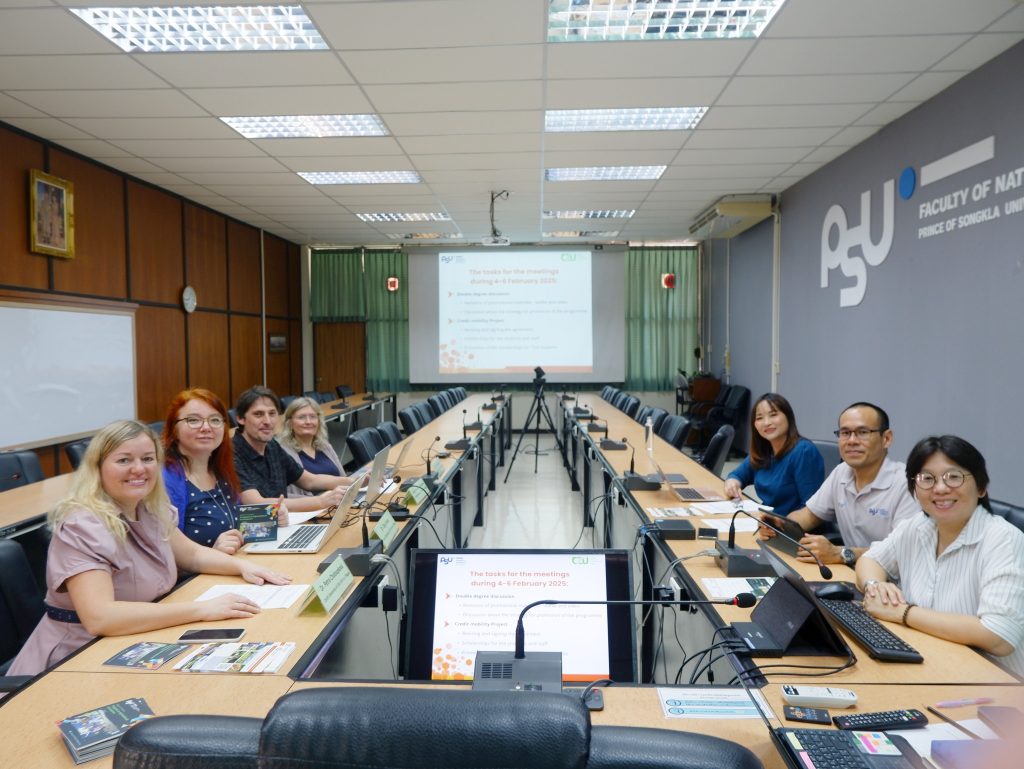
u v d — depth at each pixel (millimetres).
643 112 4082
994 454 3402
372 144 4512
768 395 2896
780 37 3031
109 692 1237
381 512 2580
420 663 1369
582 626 1381
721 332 8305
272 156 4797
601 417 6207
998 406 3371
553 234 8250
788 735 1055
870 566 1746
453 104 3797
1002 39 3082
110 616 1479
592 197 6168
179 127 4160
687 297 9180
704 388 8055
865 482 2314
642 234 8203
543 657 1264
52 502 2967
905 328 4184
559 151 4695
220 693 1230
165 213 5828
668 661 2037
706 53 3184
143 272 5508
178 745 697
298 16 2885
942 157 3734
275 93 3619
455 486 3891
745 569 1866
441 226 7668
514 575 1431
